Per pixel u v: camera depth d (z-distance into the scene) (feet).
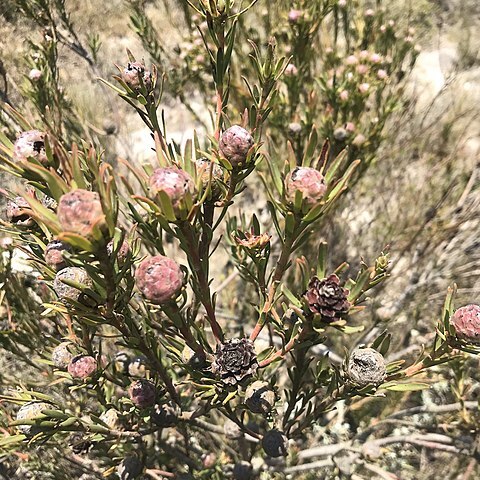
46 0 1.56
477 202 2.10
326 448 1.35
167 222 0.63
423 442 1.29
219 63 0.81
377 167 2.47
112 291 0.66
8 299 1.22
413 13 2.46
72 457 1.36
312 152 0.69
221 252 2.60
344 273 2.29
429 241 2.08
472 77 3.32
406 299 2.02
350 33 2.09
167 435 1.37
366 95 1.53
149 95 0.80
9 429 1.04
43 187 0.68
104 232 0.57
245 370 0.77
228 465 1.40
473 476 1.96
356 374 0.80
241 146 0.69
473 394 1.80
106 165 0.54
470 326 0.74
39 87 1.44
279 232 0.75
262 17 1.93
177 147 0.77
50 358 1.24
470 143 2.71
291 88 1.64
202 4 0.77
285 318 0.89
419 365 0.82
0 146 0.68
